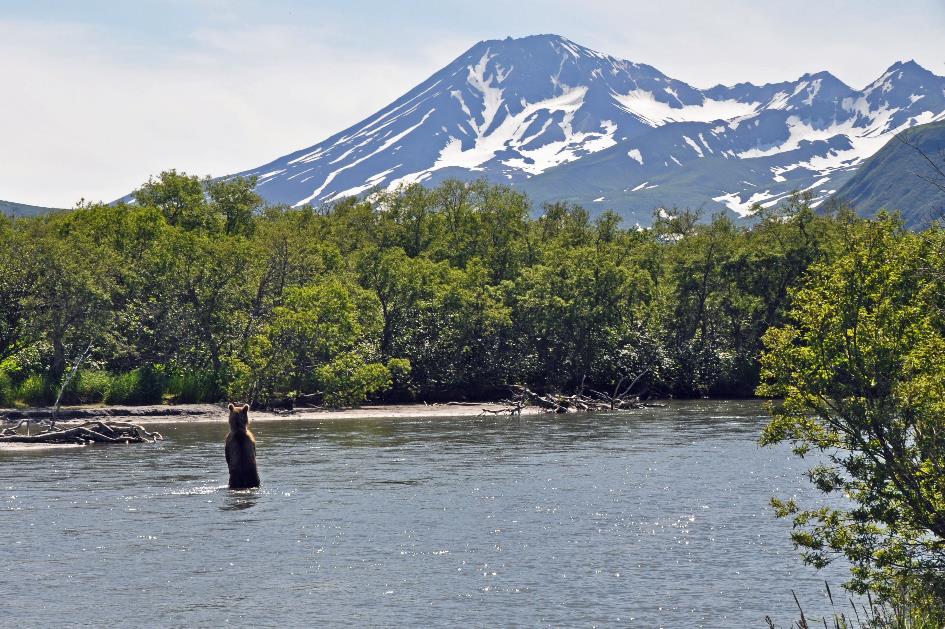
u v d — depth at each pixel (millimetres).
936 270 20328
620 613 23766
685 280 112562
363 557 29188
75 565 28141
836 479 20516
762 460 50031
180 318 87125
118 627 22734
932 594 19406
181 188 117812
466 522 34188
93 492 39844
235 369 81250
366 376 84250
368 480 43469
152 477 43906
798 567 27938
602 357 102062
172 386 80875
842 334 20016
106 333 83250
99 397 79625
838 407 20266
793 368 20531
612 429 68250
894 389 19547
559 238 123625
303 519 34562
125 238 100438
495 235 120875
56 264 81438
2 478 43531
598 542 31109
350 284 91750
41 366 81250
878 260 20500
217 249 89438
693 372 103938
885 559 19938
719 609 24047
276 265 92312
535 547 30422
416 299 97250
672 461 49812
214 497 38812
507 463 49250
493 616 23547
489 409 84500
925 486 19594
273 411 80625
